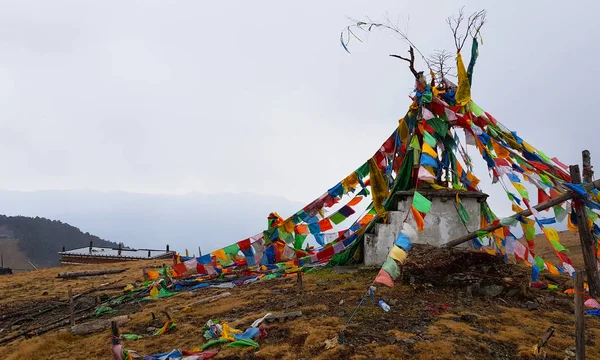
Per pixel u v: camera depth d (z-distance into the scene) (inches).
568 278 668.1
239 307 558.6
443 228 697.6
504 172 621.0
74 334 530.0
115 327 383.9
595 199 584.1
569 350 385.4
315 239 839.7
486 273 565.0
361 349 390.6
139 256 1705.2
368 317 468.4
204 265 735.1
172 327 499.8
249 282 741.9
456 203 701.9
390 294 544.4
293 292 607.8
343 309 500.4
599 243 593.9
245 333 438.6
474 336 414.0
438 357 369.4
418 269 571.2
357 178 813.9
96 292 860.0
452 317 464.4
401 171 753.0
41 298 834.8
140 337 484.7
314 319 469.4
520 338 411.5
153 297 735.1
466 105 692.1
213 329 457.7
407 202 726.5
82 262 1702.8
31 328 619.5
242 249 759.1
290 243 819.4
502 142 666.8
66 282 1032.2
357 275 684.7
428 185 733.9
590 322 474.0
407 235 476.4
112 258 1670.8
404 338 407.8
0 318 689.0
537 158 647.8
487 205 755.4
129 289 828.0
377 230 746.8
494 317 465.7
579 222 563.8
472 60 704.4
